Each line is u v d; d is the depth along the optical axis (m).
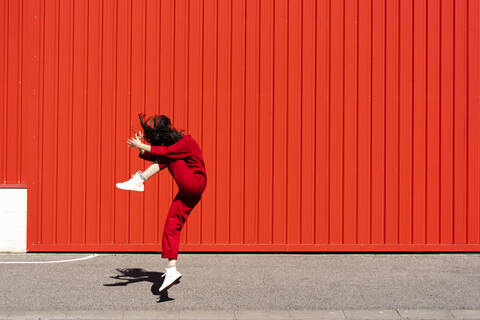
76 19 7.66
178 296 5.92
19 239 7.69
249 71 7.71
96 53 7.67
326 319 5.28
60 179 7.68
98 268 7.01
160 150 5.77
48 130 7.66
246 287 6.26
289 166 7.74
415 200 7.76
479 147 7.78
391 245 7.76
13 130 7.65
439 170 7.77
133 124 7.70
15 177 7.67
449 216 7.79
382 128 7.76
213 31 7.70
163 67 7.69
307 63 7.72
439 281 6.54
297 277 6.67
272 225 7.75
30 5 7.64
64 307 5.54
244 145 7.73
